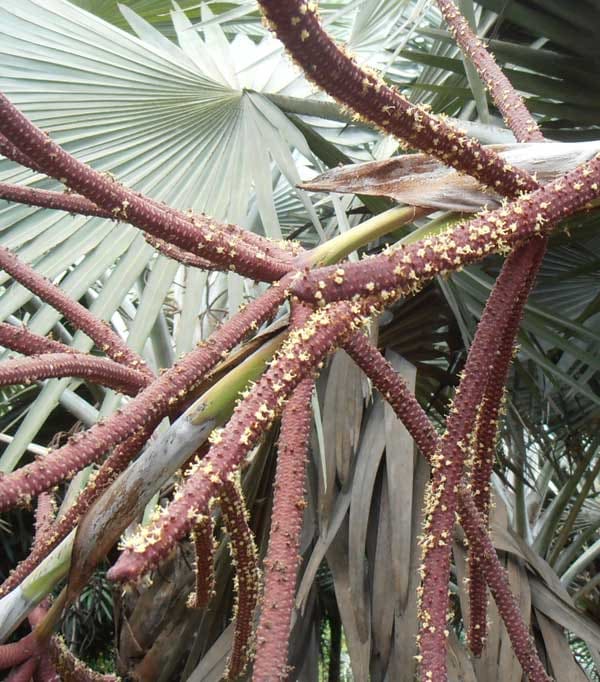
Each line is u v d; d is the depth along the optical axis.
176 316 1.45
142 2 1.52
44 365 0.54
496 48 1.04
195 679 0.98
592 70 1.04
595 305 1.33
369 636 0.98
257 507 1.14
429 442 0.55
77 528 0.47
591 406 1.70
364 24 0.80
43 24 1.06
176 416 0.53
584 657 2.35
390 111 0.46
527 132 0.61
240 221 1.02
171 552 0.36
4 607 0.48
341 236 0.54
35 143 0.45
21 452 0.87
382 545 1.04
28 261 0.96
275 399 0.41
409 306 1.28
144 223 0.48
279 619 0.42
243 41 1.29
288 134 1.08
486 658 0.98
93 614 1.93
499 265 1.22
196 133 1.09
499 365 0.54
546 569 1.14
